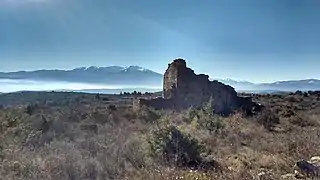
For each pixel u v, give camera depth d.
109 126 18.95
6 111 17.61
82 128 17.72
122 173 9.30
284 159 10.92
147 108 28.94
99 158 10.15
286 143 13.89
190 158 11.16
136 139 13.21
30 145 12.02
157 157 11.13
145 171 9.09
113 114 24.86
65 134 15.13
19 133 13.43
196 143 11.76
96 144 11.98
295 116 27.33
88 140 12.69
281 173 9.29
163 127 12.18
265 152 12.82
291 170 9.54
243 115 27.98
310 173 8.84
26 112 22.22
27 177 8.38
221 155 12.48
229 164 10.80
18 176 8.49
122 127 18.70
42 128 15.86
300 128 21.70
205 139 14.99
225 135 16.86
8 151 10.24
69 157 9.73
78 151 10.75
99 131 16.78
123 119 23.91
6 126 14.26
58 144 11.88
